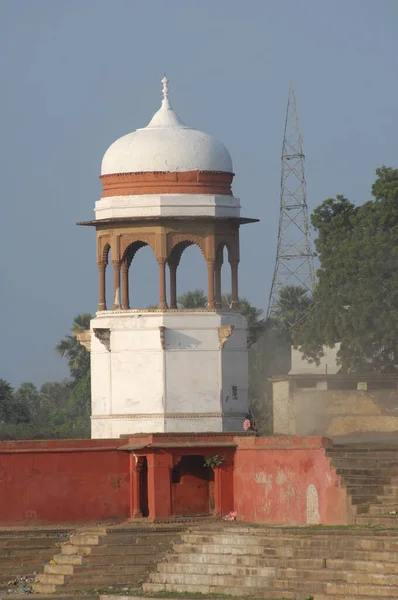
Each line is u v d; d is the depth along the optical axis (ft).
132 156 392.47
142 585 331.16
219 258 397.60
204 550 335.26
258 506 365.61
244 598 302.66
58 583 340.39
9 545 360.89
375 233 512.63
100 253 398.21
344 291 507.71
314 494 346.95
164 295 389.19
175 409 385.91
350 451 349.00
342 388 518.37
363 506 333.42
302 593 295.69
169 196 389.80
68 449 376.07
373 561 296.92
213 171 393.91
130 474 378.94
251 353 593.83
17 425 654.94
